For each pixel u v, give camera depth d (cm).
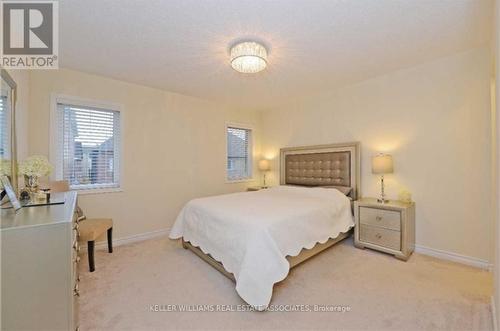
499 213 130
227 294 192
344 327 153
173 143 367
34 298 103
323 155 368
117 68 273
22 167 162
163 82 320
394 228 258
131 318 162
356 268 234
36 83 257
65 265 110
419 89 272
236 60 218
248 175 484
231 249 200
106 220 270
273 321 159
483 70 230
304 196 323
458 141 246
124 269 237
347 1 161
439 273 222
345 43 219
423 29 197
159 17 177
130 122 323
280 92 368
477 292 189
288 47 225
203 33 199
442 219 257
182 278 219
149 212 342
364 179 326
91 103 291
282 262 182
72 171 284
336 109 357
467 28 196
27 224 103
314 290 196
